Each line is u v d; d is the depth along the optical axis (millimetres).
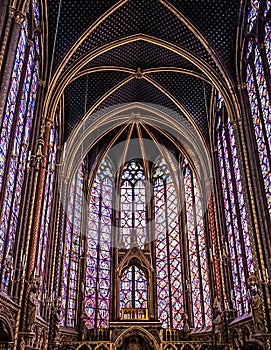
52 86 18406
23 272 13734
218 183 21359
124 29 20016
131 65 22203
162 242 26672
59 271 20594
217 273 19672
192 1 18484
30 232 14758
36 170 15695
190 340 21719
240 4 18125
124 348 20031
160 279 25438
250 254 16484
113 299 24453
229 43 19203
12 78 12836
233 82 18812
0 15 11664
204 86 22438
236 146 17625
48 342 17375
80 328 22047
